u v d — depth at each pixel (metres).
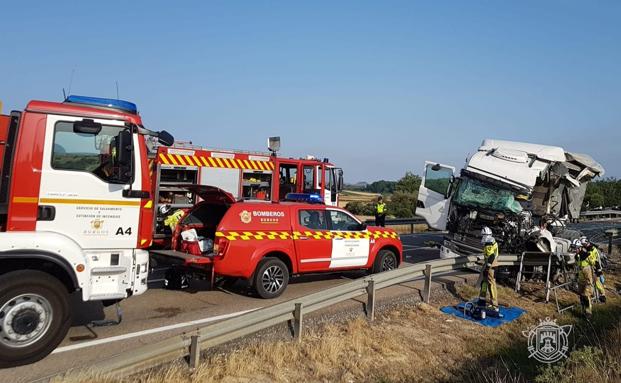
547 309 11.09
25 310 5.38
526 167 12.91
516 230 12.90
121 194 6.35
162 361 5.33
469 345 8.20
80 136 6.15
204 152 12.81
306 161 16.52
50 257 5.60
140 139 6.57
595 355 7.26
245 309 8.26
